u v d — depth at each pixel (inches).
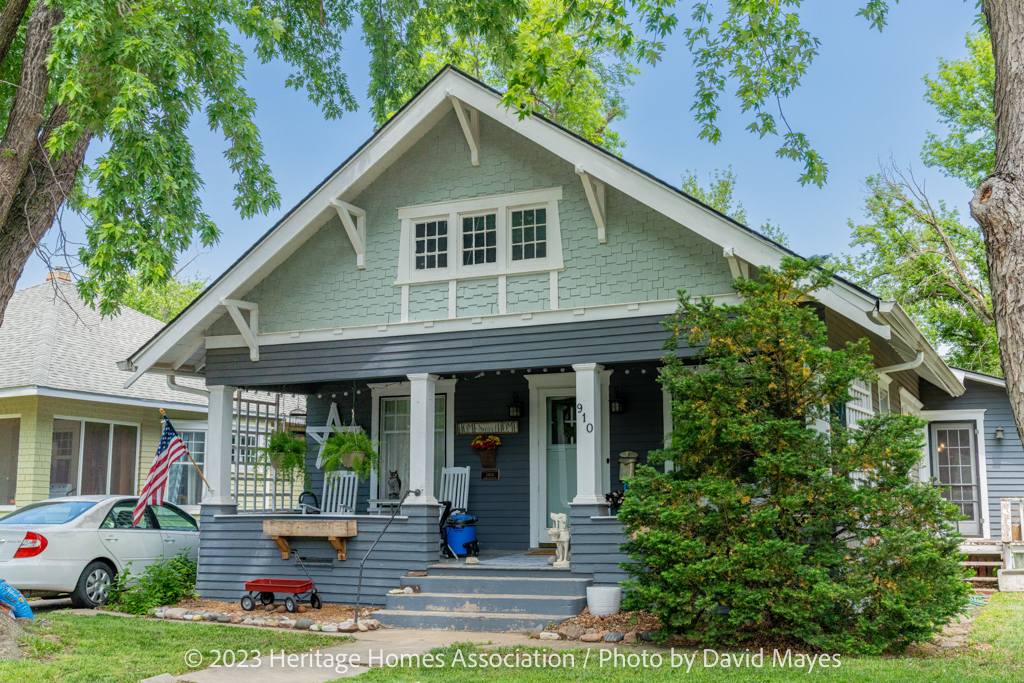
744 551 312.0
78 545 443.8
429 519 442.3
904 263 1037.8
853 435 338.0
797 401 344.8
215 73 437.7
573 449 524.1
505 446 535.5
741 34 458.9
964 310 1048.2
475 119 455.8
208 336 500.1
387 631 390.6
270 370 484.4
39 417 624.4
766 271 351.3
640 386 505.0
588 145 413.1
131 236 371.9
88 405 661.9
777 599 314.8
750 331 345.7
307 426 592.7
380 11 671.1
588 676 275.1
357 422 576.4
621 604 365.7
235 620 405.7
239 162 475.2
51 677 263.9
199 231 417.7
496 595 407.2
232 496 502.9
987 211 246.2
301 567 458.6
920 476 705.0
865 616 316.2
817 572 306.2
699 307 376.5
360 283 474.0
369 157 461.7
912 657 310.2
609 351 418.0
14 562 424.2
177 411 734.5
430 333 454.6
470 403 546.9
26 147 352.5
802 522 330.3
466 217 461.1
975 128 1068.5
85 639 329.4
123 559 465.7
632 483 349.1
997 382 689.0
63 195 380.2
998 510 685.3
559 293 432.5
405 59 692.7
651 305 413.4
